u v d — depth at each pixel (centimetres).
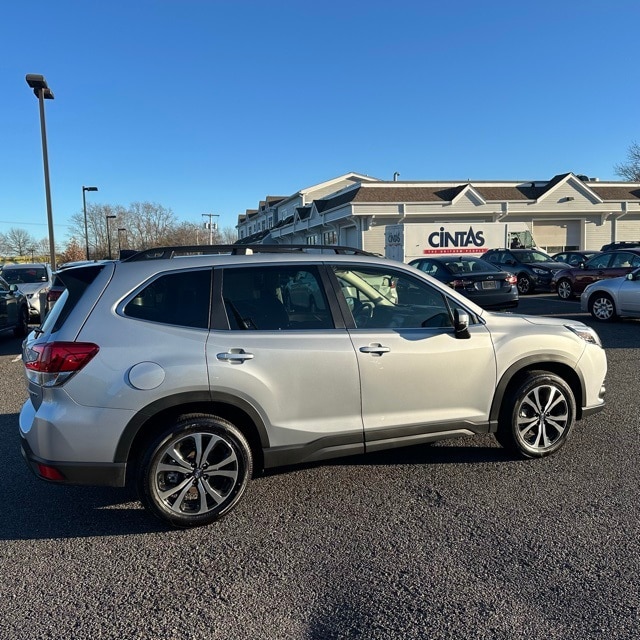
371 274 395
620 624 247
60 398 321
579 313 1320
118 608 268
